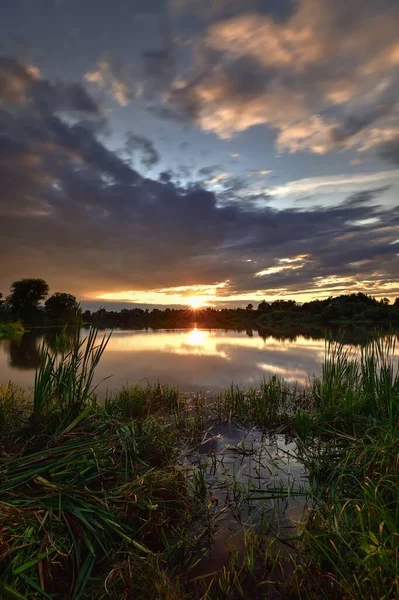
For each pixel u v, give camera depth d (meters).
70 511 3.27
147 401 7.52
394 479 3.81
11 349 22.30
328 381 7.27
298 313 74.75
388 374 6.54
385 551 2.68
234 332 39.94
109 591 2.76
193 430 6.25
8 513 2.99
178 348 20.41
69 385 5.09
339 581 2.79
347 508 3.75
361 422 6.01
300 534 3.35
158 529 3.53
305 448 5.55
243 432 6.43
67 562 3.00
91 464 3.89
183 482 4.20
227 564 3.13
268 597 2.76
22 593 2.63
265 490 4.32
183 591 2.81
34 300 64.00
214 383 10.44
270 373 12.11
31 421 4.70
